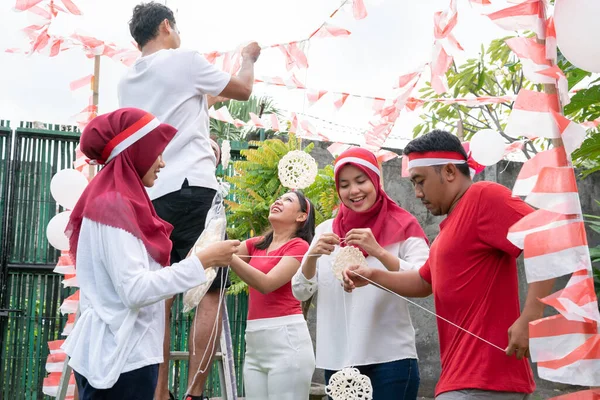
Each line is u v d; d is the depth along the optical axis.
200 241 2.84
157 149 2.55
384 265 3.17
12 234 5.79
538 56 2.54
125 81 3.51
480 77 6.79
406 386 3.16
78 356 2.37
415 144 2.94
